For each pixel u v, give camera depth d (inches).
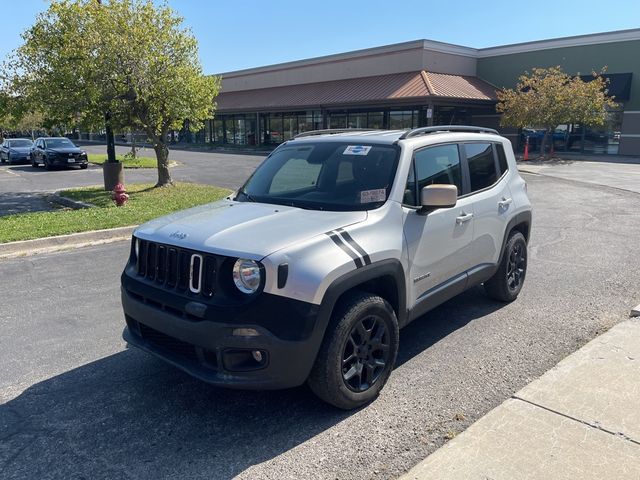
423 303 167.5
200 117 594.2
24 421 141.6
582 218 428.1
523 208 224.5
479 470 113.9
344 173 169.5
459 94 1181.7
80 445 130.5
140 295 146.8
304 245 132.1
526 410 136.5
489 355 176.1
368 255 140.7
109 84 509.0
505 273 216.8
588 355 167.3
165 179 631.8
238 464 122.0
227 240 133.9
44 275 278.7
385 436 131.5
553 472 112.5
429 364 170.4
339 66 1485.0
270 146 1672.0
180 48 547.5
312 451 126.2
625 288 243.8
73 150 976.3
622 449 119.3
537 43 1269.7
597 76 1136.2
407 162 165.6
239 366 127.8
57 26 498.3
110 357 180.1
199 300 131.0
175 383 161.6
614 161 1040.8
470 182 194.4
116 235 374.3
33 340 194.5
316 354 131.5
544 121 1058.7
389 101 1184.8
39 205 532.1
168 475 118.6
